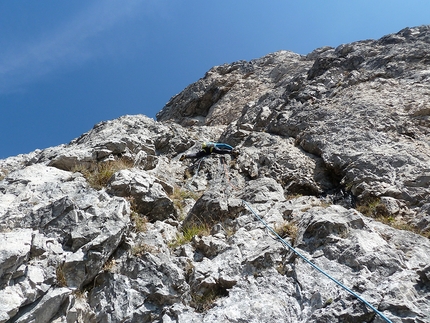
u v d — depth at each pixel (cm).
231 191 975
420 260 572
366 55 1402
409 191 796
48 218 645
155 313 548
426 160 852
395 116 1009
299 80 1513
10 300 460
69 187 809
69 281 561
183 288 582
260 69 2522
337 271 561
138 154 1069
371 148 938
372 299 477
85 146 1073
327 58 1484
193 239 725
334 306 487
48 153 1125
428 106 988
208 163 1181
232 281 589
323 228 640
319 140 1056
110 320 540
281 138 1195
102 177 888
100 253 593
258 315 514
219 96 2453
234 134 1401
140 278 594
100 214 661
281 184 980
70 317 518
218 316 520
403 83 1149
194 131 1739
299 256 608
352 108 1111
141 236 699
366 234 621
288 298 544
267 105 1555
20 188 798
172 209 854
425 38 1333
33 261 537
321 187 947
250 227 747
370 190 826
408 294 479
